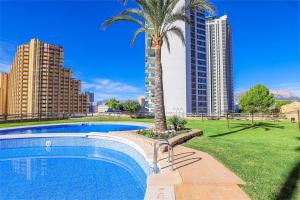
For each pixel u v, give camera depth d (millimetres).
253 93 42844
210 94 125500
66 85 97438
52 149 16766
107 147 16797
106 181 9148
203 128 24234
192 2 17375
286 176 7875
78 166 11812
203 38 102250
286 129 23484
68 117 42438
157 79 16703
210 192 6344
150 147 12305
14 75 98688
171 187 6652
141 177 9734
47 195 7625
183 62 89125
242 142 14547
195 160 9805
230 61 131625
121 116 45875
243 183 7105
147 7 16656
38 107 90250
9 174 10273
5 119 31859
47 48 93000
